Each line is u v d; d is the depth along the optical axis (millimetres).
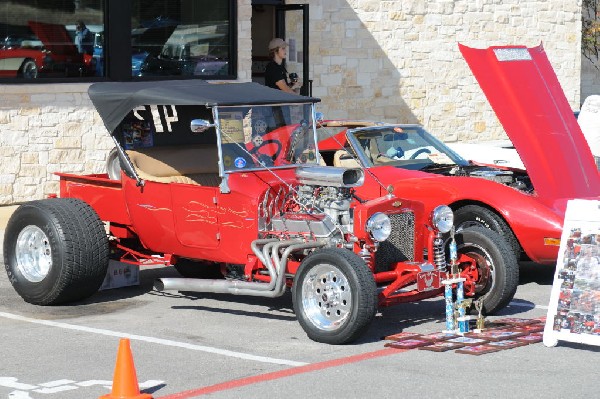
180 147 10812
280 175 9711
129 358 6980
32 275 10328
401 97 22719
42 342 8734
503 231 10766
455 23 23250
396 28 22484
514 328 9125
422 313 9930
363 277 8352
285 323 9438
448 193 10961
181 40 18031
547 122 11297
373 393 7191
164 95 9906
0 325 9391
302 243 9023
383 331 9141
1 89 15953
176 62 18000
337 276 8516
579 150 11406
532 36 24438
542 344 8594
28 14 16219
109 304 10344
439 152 12727
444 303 10367
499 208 10680
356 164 12211
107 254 10211
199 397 7098
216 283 9422
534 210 10641
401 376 7609
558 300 8469
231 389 7289
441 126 23328
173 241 10062
